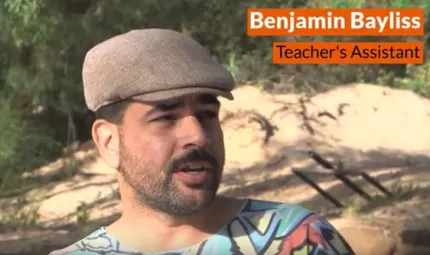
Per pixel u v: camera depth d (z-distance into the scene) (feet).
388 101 52.34
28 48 44.80
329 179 40.34
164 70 6.07
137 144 6.17
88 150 46.93
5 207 39.40
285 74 54.13
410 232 27.09
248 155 45.16
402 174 42.06
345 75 55.21
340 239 6.33
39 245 32.07
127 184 6.37
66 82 45.78
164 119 6.12
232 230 6.33
